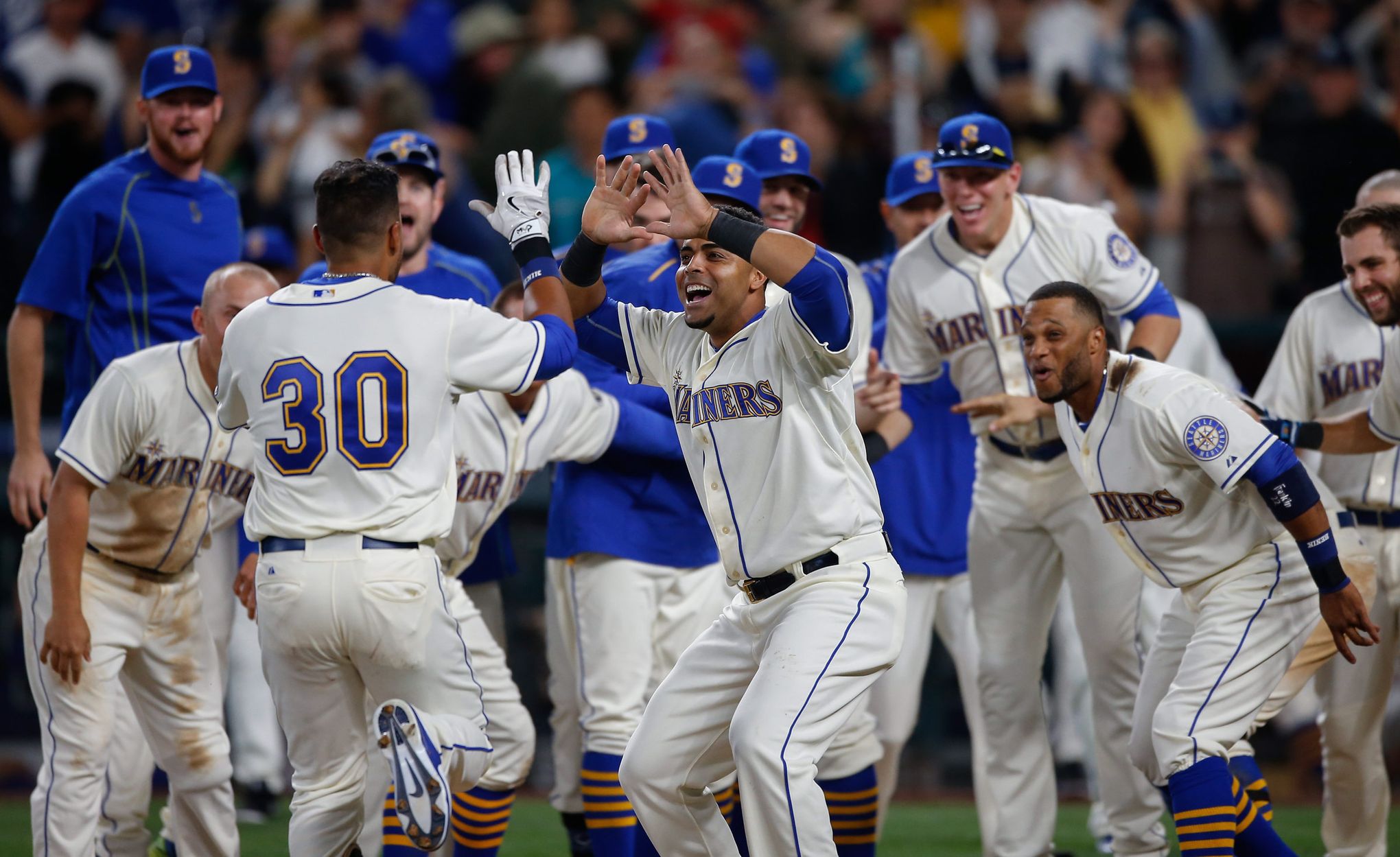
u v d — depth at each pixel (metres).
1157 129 38.66
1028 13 42.09
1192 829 16.55
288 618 14.99
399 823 15.23
